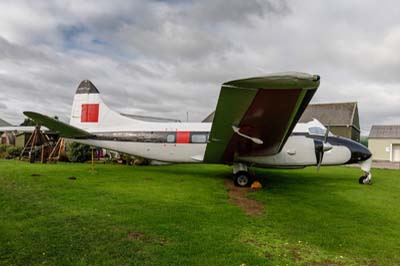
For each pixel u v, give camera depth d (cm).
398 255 401
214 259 367
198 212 586
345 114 2992
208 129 1111
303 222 543
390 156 3138
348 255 398
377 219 575
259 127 750
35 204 604
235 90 565
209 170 1378
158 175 1147
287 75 496
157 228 477
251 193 827
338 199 759
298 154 1009
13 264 338
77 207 591
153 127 1148
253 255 385
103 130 1182
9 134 2589
